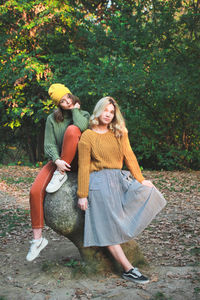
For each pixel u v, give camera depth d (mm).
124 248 3314
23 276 3367
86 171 3021
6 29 13047
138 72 10516
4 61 12305
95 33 11602
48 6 11312
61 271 3270
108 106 3049
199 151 12047
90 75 10914
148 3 11680
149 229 5125
